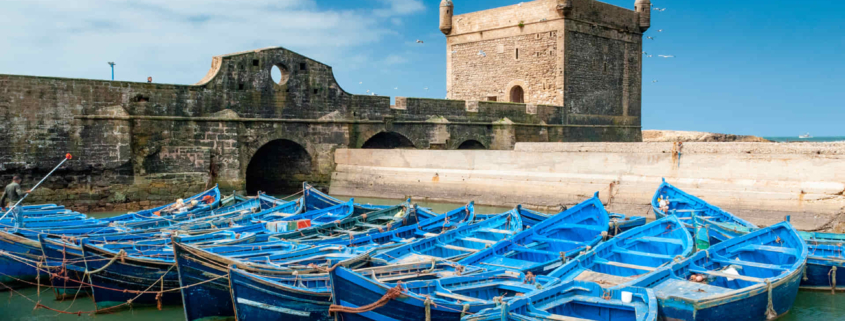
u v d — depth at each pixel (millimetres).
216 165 33469
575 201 30734
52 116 29266
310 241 18875
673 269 14516
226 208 25906
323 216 23734
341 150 38000
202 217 23703
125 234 19219
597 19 50500
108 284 15500
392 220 23625
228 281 13984
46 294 17469
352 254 16578
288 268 14227
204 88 33219
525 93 50156
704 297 12211
